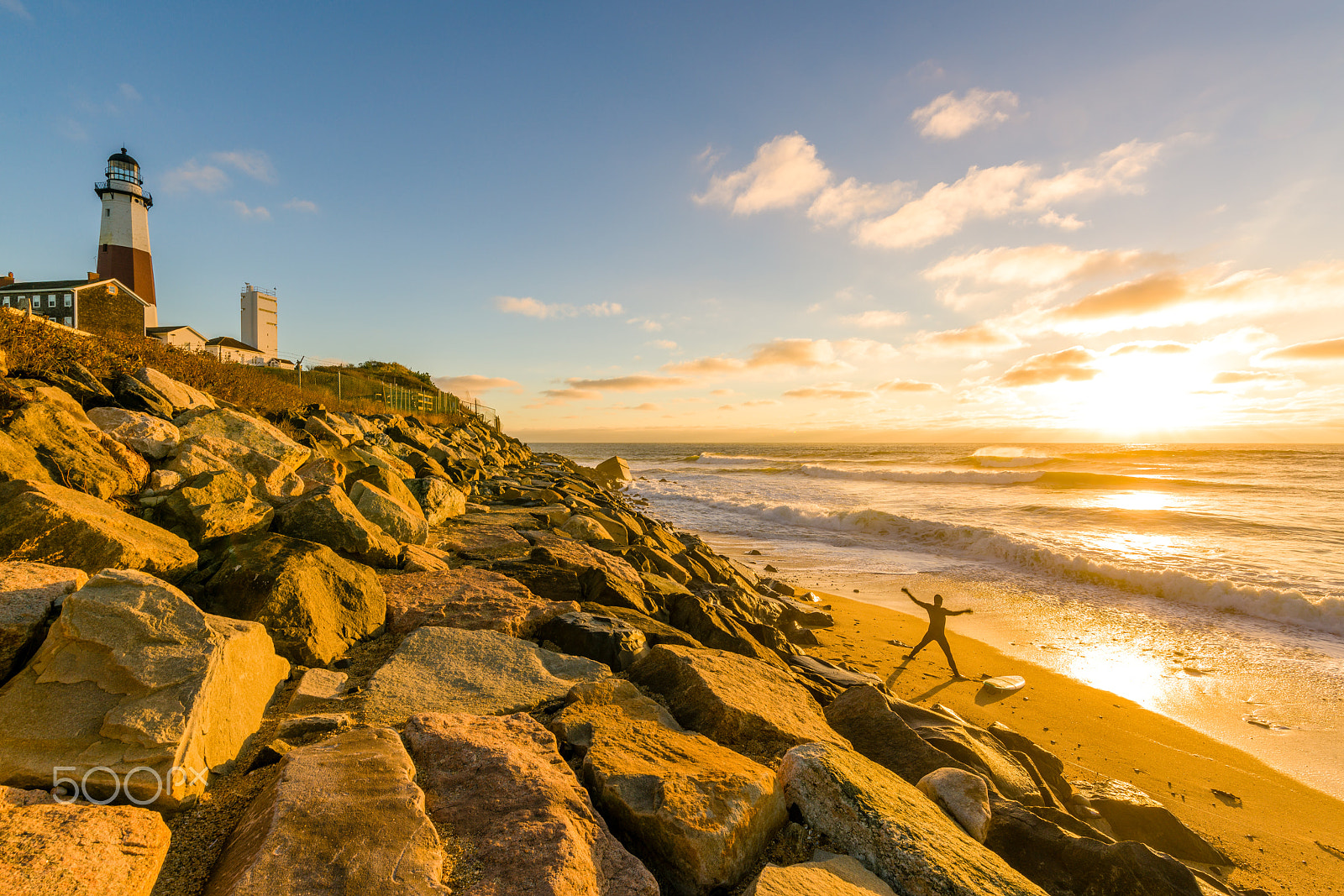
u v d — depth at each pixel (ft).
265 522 19.81
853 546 62.28
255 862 7.14
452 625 17.25
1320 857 16.10
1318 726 24.07
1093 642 33.83
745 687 15.01
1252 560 48.11
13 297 109.40
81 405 21.79
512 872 7.67
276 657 12.99
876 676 27.58
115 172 152.15
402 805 8.52
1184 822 17.62
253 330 163.94
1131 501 84.28
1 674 9.27
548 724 12.53
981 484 119.24
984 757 15.11
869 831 9.53
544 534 32.81
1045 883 10.80
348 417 47.78
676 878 8.68
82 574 11.35
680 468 209.15
